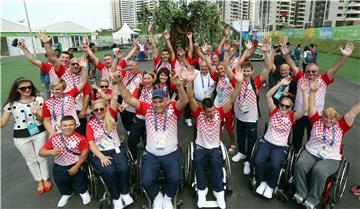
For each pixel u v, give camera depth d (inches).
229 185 149.9
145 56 756.0
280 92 179.3
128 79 193.0
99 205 131.4
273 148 139.3
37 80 482.0
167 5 271.6
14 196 145.5
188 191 147.6
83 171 134.5
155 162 129.1
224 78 183.5
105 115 131.2
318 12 2600.9
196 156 133.3
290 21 2573.8
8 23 1012.5
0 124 135.6
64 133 126.9
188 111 240.7
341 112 273.0
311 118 134.9
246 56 194.7
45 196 145.5
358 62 647.8
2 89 404.5
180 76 127.0
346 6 2568.9
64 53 197.8
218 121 133.4
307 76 155.7
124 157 132.8
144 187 124.3
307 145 136.7
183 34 280.4
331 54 827.4
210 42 293.0
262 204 135.0
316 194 122.6
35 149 143.3
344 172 123.9
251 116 160.4
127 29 1274.6
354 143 202.1
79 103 170.2
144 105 133.6
